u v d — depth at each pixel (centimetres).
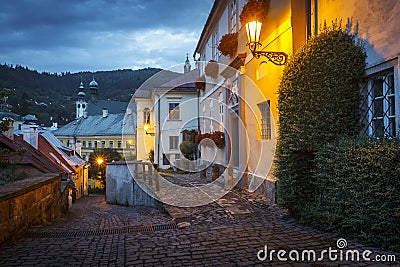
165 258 371
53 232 515
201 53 1864
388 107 477
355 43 514
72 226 586
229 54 1101
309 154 545
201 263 353
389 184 367
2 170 959
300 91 538
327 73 512
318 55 526
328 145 470
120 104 5866
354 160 411
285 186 562
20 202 496
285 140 564
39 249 414
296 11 667
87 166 2636
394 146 365
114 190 1261
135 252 396
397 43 441
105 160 2808
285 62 670
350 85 507
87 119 6244
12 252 401
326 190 481
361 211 400
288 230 479
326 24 589
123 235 491
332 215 446
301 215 522
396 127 446
